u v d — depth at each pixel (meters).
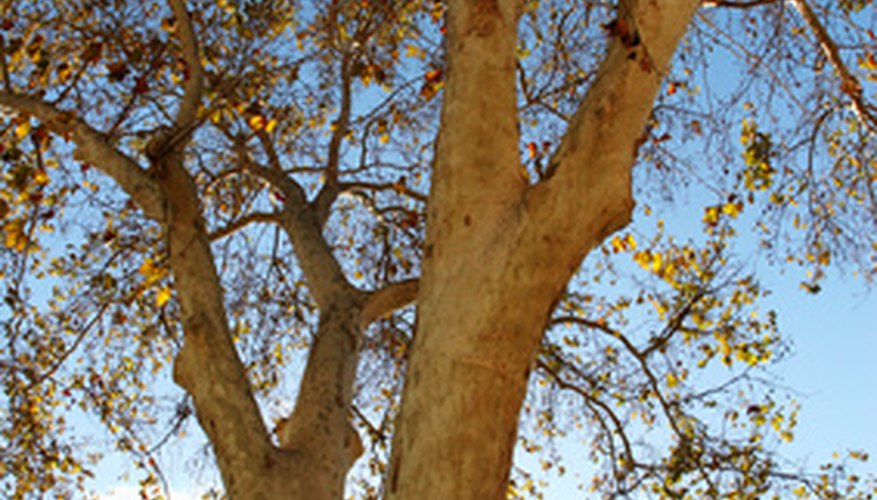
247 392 4.52
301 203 7.32
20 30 7.34
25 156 7.62
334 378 5.42
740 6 7.11
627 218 3.37
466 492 3.01
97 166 5.39
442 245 3.42
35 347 8.73
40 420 9.23
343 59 8.11
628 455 8.52
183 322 4.70
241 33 6.82
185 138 5.35
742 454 8.31
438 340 3.22
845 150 8.11
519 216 3.29
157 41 6.61
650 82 3.47
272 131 7.81
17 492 8.70
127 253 8.48
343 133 8.23
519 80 8.40
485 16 3.79
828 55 7.32
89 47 6.21
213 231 7.88
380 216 9.02
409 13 8.65
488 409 3.11
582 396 9.09
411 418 3.16
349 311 6.05
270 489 4.27
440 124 3.75
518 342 3.19
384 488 3.17
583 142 3.36
